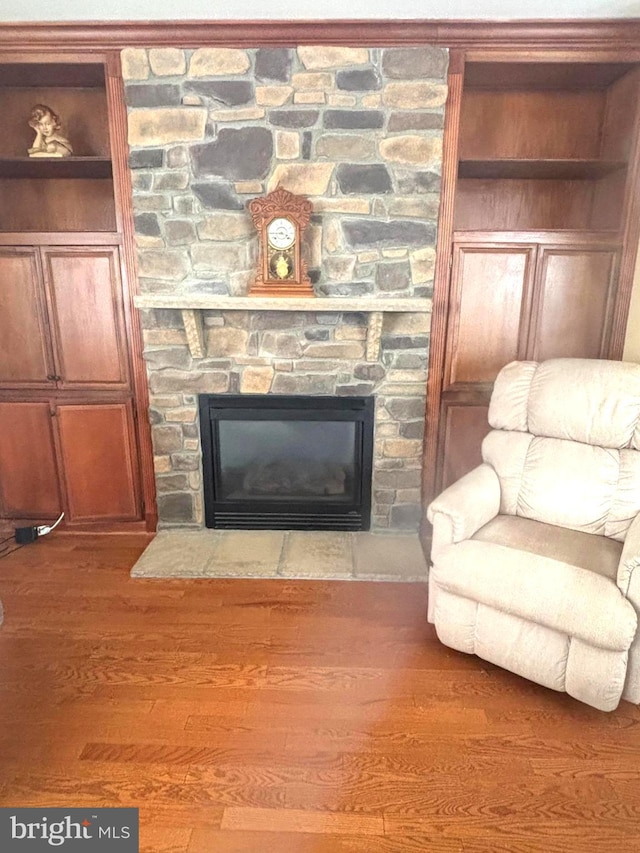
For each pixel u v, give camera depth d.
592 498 2.12
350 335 2.80
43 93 2.85
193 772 1.62
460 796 1.55
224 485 3.07
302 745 1.71
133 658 2.09
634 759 1.67
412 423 2.90
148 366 2.86
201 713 1.83
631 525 1.90
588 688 1.74
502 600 1.84
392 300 2.59
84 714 1.82
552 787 1.58
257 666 2.05
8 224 3.00
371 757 1.67
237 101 2.53
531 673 1.87
